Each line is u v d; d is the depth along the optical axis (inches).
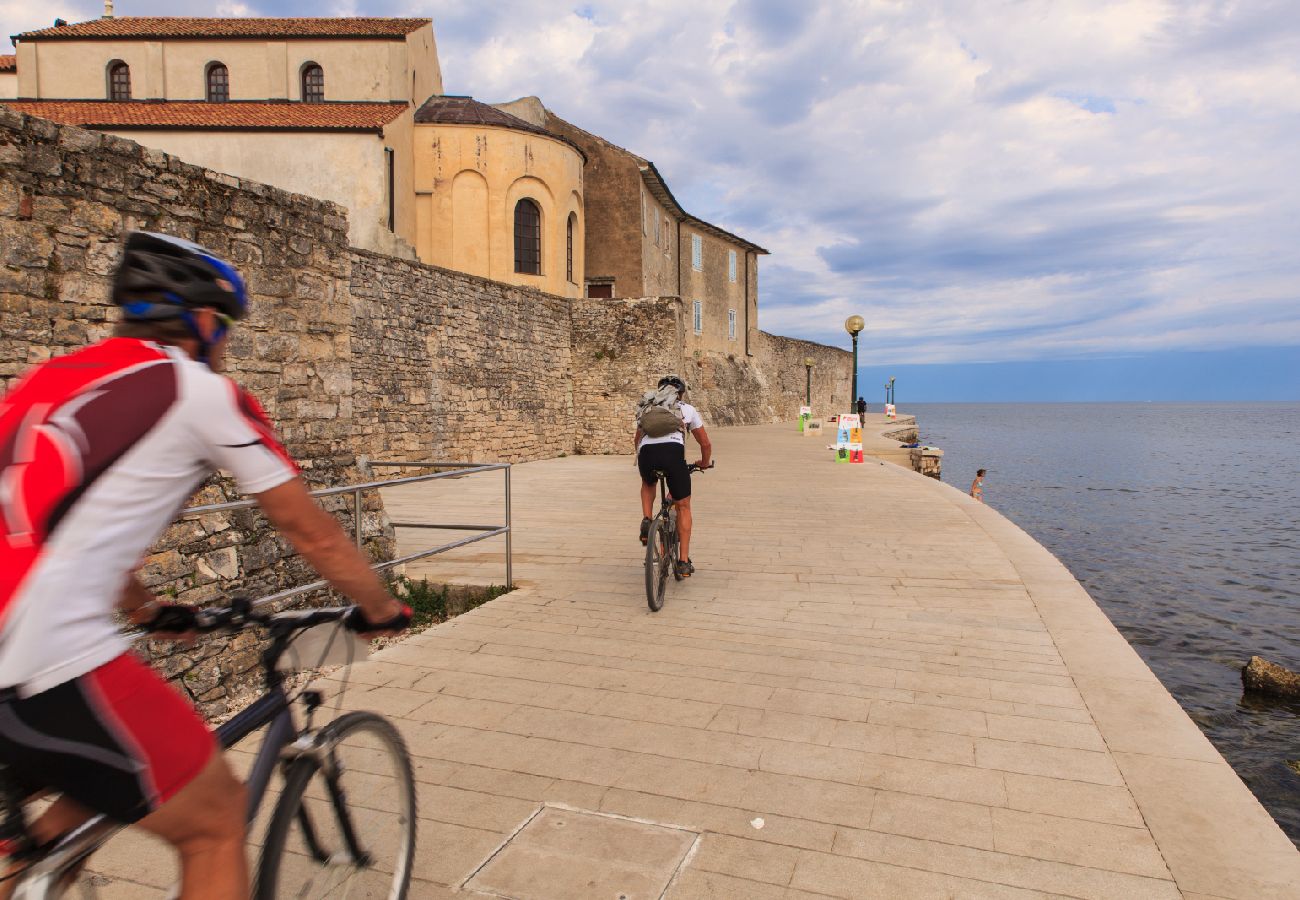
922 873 105.7
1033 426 5610.2
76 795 59.4
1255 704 367.2
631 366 912.9
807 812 121.6
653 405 247.8
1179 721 154.2
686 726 153.2
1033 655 195.0
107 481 57.2
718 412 1721.2
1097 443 3316.9
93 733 57.6
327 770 83.5
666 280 1531.7
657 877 104.9
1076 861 108.0
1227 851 109.7
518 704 163.6
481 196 1002.7
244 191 218.2
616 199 1333.7
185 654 174.2
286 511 65.4
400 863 95.9
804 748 143.5
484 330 746.2
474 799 125.3
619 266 1338.6
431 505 480.1
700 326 1738.4
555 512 445.7
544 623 223.0
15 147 165.9
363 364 589.3
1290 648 482.6
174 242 67.3
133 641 92.0
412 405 644.7
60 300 173.6
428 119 989.2
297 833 79.7
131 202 188.5
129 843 110.7
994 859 108.8
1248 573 728.3
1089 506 1248.2
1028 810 121.6
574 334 922.1
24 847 59.7
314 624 80.3
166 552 182.5
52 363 62.8
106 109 871.1
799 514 430.9
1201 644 491.2
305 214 238.2
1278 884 102.1
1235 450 2842.0
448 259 996.6
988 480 1696.6
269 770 75.5
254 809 72.3
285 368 231.3
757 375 2026.3
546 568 296.0
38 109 852.0
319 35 989.8
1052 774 133.0
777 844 112.9
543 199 1050.7
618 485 590.2
